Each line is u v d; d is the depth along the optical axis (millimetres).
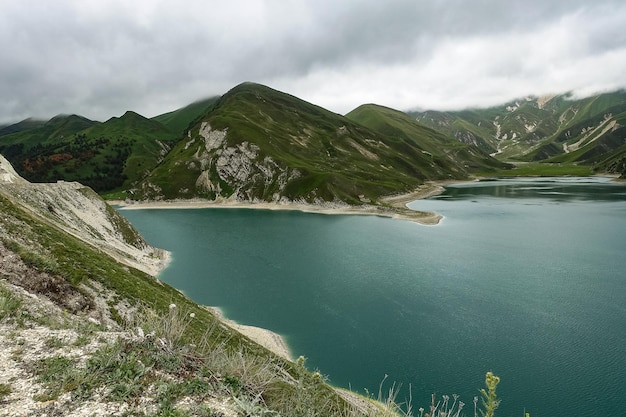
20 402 8141
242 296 62594
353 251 91500
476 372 39188
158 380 9500
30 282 25859
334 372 39812
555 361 40469
